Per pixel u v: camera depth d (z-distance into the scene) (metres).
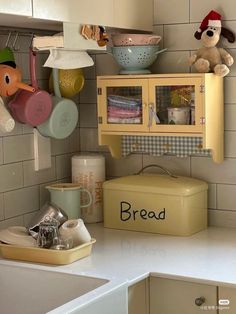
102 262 1.49
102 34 1.63
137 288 1.42
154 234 1.73
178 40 1.81
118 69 1.88
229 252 1.56
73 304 1.20
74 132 1.95
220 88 1.73
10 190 1.72
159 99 1.72
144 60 1.76
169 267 1.46
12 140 1.71
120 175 1.93
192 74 1.66
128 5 1.72
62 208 1.76
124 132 1.77
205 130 1.67
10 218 1.72
